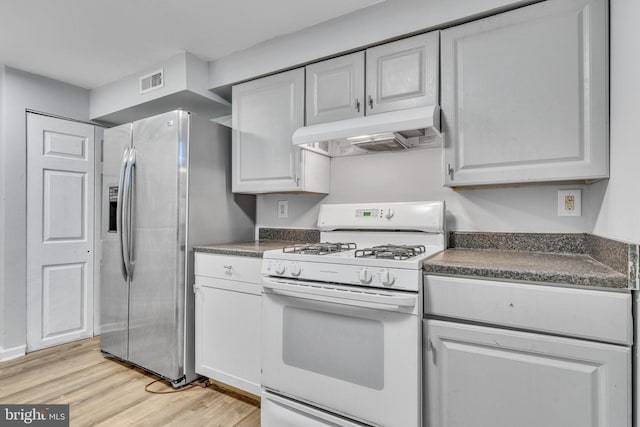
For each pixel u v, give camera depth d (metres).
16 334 2.39
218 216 2.20
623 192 1.09
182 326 1.97
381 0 1.68
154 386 1.99
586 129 1.26
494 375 1.15
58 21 1.84
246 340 1.80
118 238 2.24
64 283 2.64
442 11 1.53
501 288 1.14
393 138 1.69
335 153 2.15
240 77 2.18
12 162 2.38
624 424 0.98
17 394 1.90
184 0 1.67
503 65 1.41
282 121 2.02
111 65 2.37
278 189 2.04
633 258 0.95
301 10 1.76
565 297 1.05
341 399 1.39
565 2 1.30
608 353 0.99
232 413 1.74
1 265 2.34
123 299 2.23
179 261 1.96
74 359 2.36
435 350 1.24
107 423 1.64
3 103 2.34
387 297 1.24
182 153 1.97
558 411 1.06
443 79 1.54
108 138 2.38
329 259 1.41
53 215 2.59
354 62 1.78
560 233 1.57
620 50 1.13
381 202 2.03
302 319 1.50
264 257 1.62
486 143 1.45
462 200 1.81
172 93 2.26
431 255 1.49
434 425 1.24
